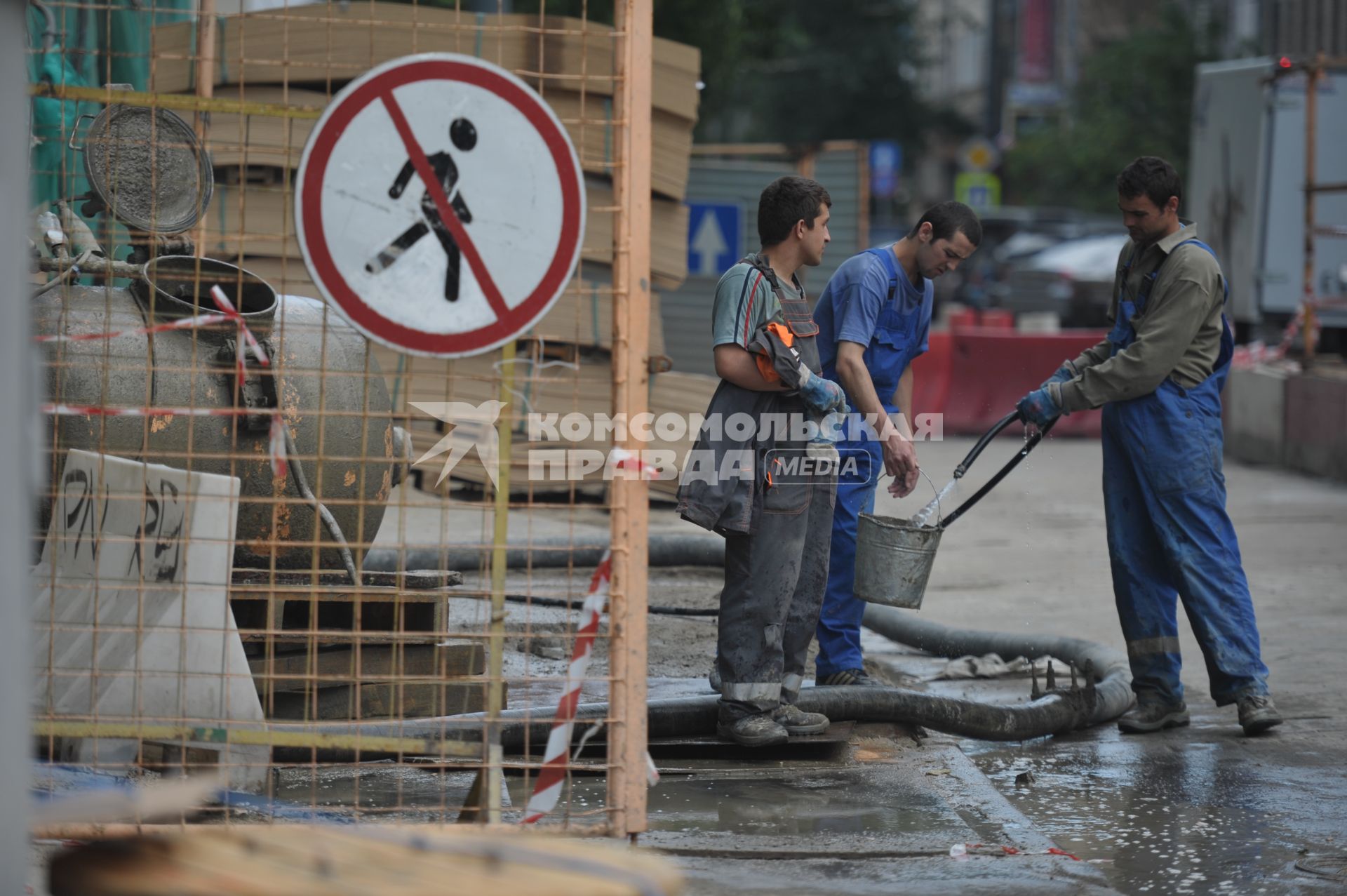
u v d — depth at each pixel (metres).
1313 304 55.91
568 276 13.61
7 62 8.94
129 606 15.26
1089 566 36.91
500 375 13.81
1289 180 66.06
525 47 35.19
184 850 9.18
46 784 14.36
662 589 30.97
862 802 17.12
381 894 8.46
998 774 19.44
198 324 15.34
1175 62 140.25
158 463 17.27
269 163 35.34
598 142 35.88
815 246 18.16
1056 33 198.25
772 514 17.84
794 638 18.88
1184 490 21.19
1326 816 17.47
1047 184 159.00
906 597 19.23
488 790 14.20
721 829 16.03
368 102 13.33
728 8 62.34
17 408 9.02
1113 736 21.62
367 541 19.19
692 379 39.00
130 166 17.72
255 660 17.36
